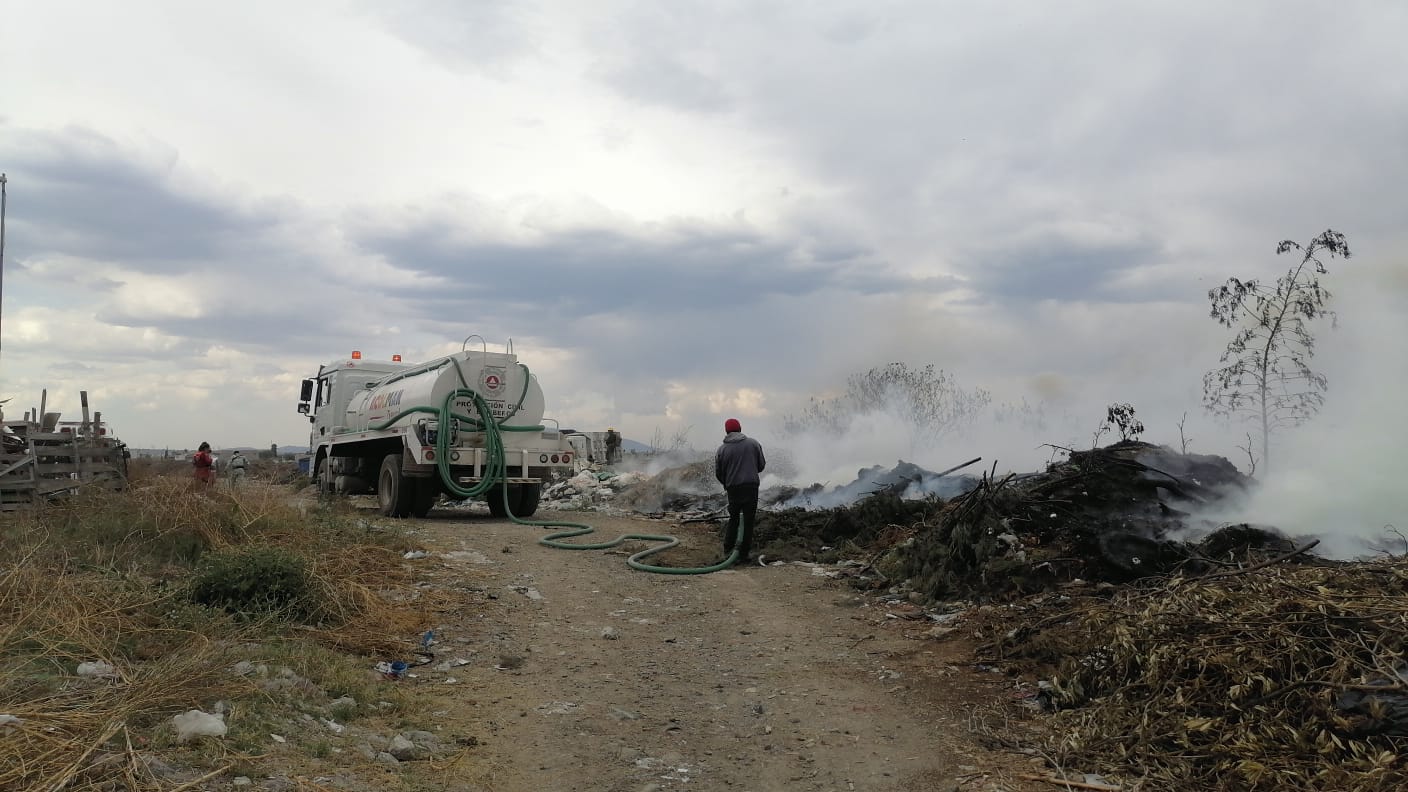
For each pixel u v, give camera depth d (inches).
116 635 235.5
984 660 281.1
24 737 157.0
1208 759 190.9
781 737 222.5
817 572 438.0
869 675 273.9
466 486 624.1
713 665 287.1
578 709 240.4
